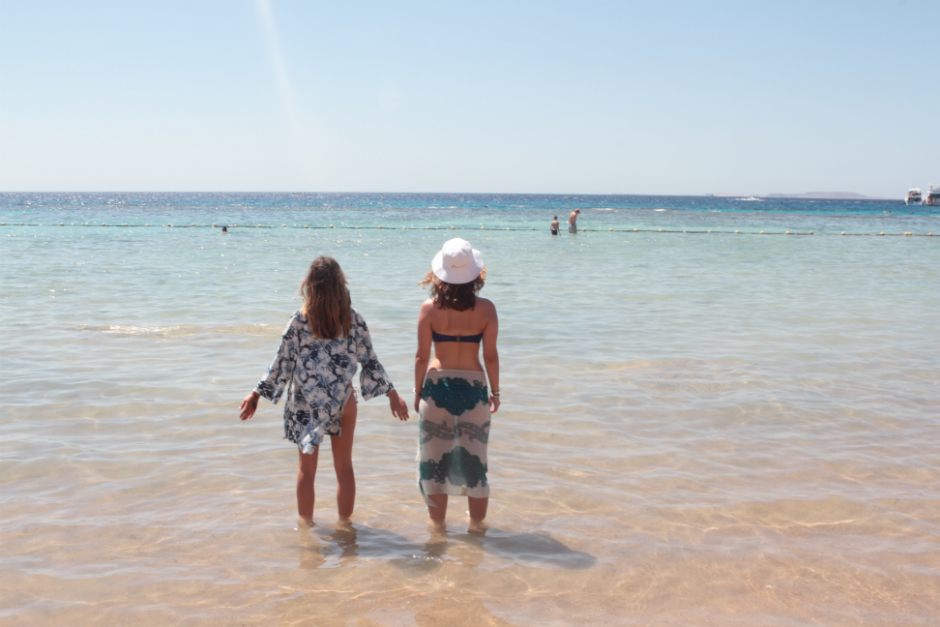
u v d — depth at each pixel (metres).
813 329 9.98
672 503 4.29
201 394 6.38
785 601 3.23
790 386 6.91
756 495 4.41
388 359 7.85
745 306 12.17
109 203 115.31
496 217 60.91
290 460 4.91
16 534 3.75
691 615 3.12
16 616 3.01
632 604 3.21
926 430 5.65
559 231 38.25
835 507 4.23
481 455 4.04
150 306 11.42
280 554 3.63
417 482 4.48
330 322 3.92
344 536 3.85
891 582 3.40
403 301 12.15
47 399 6.16
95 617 3.02
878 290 14.63
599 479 4.64
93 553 3.57
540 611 3.14
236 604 3.15
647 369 7.55
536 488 4.49
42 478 4.49
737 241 32.03
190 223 47.53
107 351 8.08
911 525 4.01
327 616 3.07
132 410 5.90
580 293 13.77
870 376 7.32
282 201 143.62
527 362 7.85
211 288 13.82
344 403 4.04
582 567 3.54
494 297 13.09
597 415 5.97
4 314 10.53
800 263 21.09
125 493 4.30
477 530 3.94
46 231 36.38
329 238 32.59
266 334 9.12
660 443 5.32
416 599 3.22
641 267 19.41
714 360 7.99
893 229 45.53
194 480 4.52
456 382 4.04
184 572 3.42
